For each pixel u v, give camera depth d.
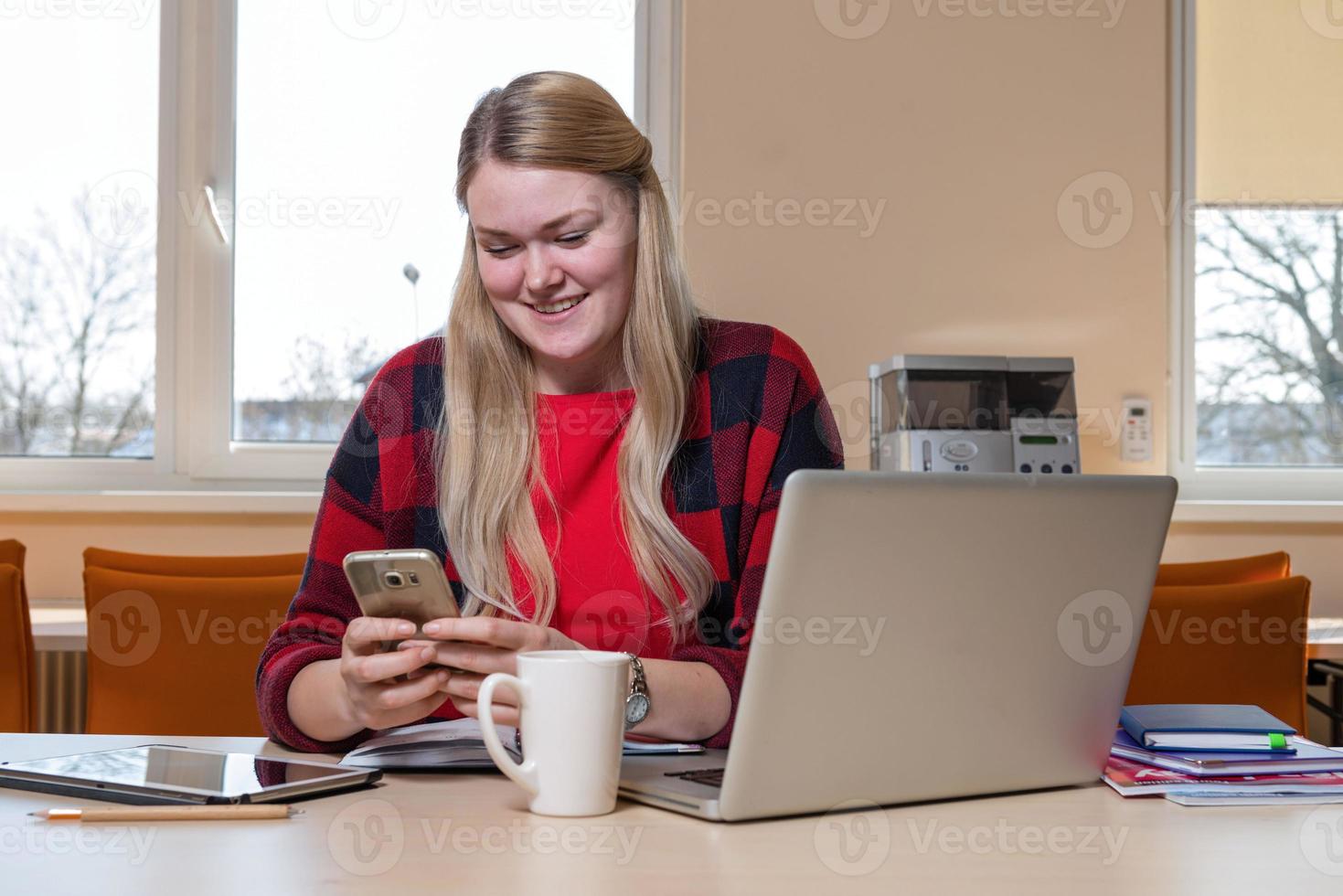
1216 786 0.86
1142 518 0.87
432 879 0.65
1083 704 0.88
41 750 1.06
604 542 1.25
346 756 0.97
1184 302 3.22
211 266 3.10
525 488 1.24
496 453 1.22
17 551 2.33
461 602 1.26
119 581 2.05
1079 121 3.13
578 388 1.28
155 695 2.05
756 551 1.25
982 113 3.12
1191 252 3.22
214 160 3.11
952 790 0.84
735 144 3.08
